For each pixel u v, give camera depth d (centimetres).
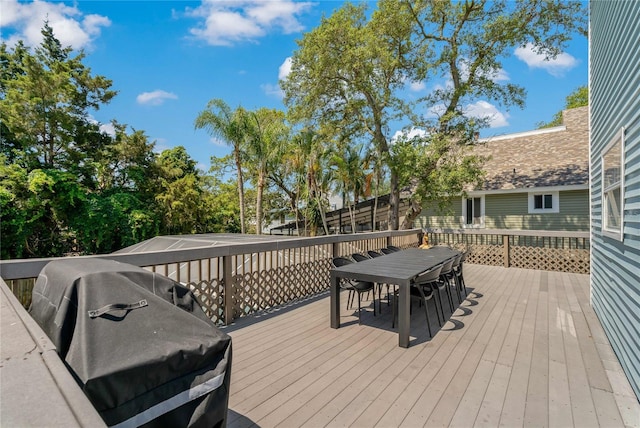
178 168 1703
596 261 428
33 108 1255
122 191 1543
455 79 1106
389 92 1116
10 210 1091
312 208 1688
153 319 147
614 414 211
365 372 264
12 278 234
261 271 437
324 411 211
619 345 288
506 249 795
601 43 399
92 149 1518
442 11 1048
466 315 417
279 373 262
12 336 104
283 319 400
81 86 1502
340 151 1405
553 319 400
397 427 196
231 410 212
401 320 315
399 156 1062
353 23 1141
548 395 232
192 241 773
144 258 296
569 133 1218
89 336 129
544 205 1066
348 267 384
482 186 1125
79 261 198
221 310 385
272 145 1409
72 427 62
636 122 251
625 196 281
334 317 369
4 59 1489
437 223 1266
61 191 1195
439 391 236
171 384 133
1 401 68
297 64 1135
